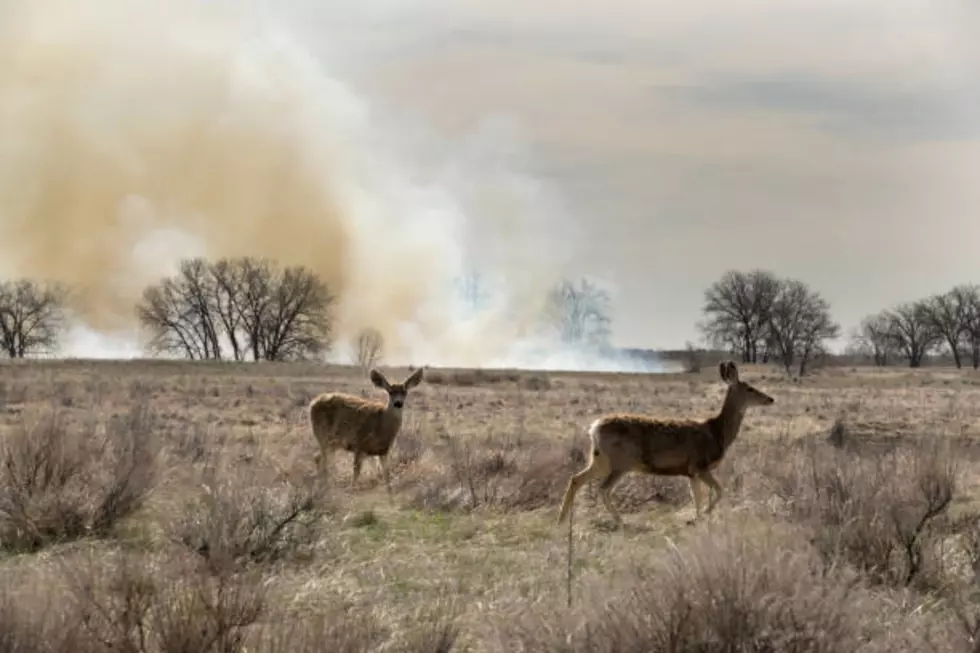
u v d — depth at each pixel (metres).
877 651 13.43
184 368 112.19
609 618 13.40
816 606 13.36
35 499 22.38
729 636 13.02
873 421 62.47
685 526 24.70
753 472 31.33
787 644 13.02
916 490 22.17
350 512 25.20
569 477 29.83
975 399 92.06
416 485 29.70
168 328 168.38
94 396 64.06
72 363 113.06
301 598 16.94
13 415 52.16
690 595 13.34
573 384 110.75
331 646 13.50
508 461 32.19
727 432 26.97
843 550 18.86
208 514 20.48
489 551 21.67
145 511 24.19
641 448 26.42
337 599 16.91
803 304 191.25
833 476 22.53
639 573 15.74
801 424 59.22
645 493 29.23
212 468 26.97
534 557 20.92
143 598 14.66
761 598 13.27
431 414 63.66
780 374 152.88
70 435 25.73
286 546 20.61
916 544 19.72
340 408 32.09
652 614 13.28
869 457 31.56
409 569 19.62
